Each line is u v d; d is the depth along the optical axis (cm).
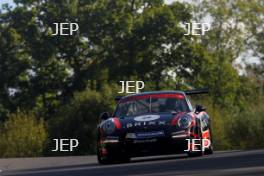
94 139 13825
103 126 5344
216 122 12425
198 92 5806
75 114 14088
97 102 14275
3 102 19988
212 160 4931
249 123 12812
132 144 5191
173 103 5572
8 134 12569
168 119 5266
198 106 5784
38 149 12581
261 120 12862
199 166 4419
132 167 4725
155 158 6169
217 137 12306
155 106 5553
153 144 5159
